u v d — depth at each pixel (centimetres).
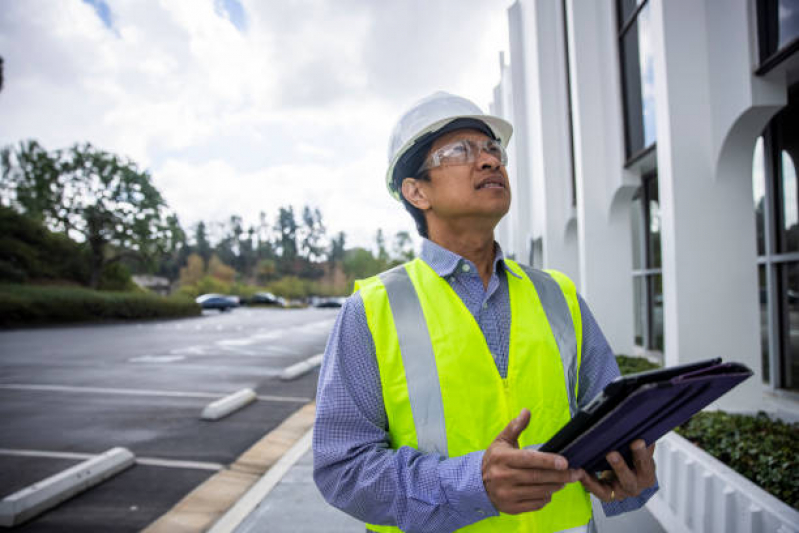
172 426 524
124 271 3975
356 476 95
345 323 111
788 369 530
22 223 3281
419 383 102
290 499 333
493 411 101
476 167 115
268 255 9619
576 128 801
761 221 565
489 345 108
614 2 743
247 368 945
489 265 122
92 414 574
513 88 1370
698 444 328
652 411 73
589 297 777
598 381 121
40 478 378
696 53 458
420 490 89
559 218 1009
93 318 2331
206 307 4088
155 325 2320
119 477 379
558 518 103
